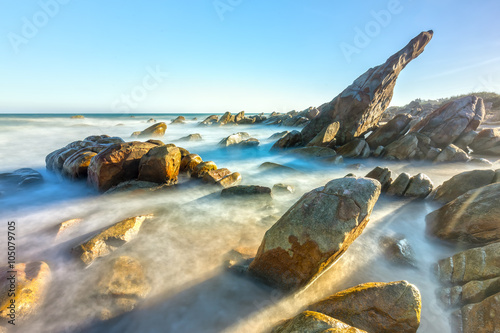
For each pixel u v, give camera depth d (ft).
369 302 10.79
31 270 15.46
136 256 18.25
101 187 30.71
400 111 200.13
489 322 10.21
